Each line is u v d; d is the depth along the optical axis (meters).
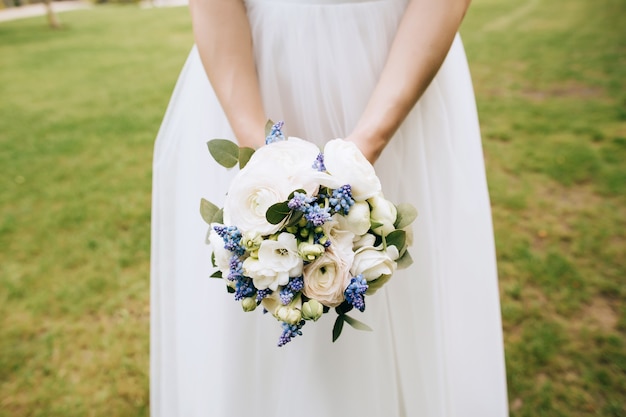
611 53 5.53
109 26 10.82
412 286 1.30
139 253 2.75
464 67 1.39
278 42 1.19
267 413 1.34
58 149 4.22
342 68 1.17
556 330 2.07
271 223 0.85
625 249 2.49
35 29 11.05
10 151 4.23
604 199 2.91
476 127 1.41
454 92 1.35
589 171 3.19
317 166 0.90
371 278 0.89
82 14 13.47
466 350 1.44
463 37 6.93
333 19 1.15
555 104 4.30
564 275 2.35
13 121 5.04
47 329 2.27
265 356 1.31
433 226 1.31
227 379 1.34
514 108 4.28
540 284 2.30
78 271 2.63
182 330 1.42
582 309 2.17
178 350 1.45
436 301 1.29
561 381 1.87
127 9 14.13
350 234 0.89
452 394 1.41
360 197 0.89
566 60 5.47
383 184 1.27
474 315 1.42
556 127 3.83
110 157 4.01
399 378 1.38
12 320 2.32
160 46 8.43
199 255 1.36
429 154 1.31
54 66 7.41
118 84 6.24
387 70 1.09
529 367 1.93
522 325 2.10
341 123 1.22
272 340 1.29
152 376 1.52
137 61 7.42
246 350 1.32
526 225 2.71
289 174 0.87
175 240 1.44
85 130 4.66
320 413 1.23
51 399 1.94
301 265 0.87
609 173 3.14
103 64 7.36
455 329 1.43
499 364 1.43
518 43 6.35
